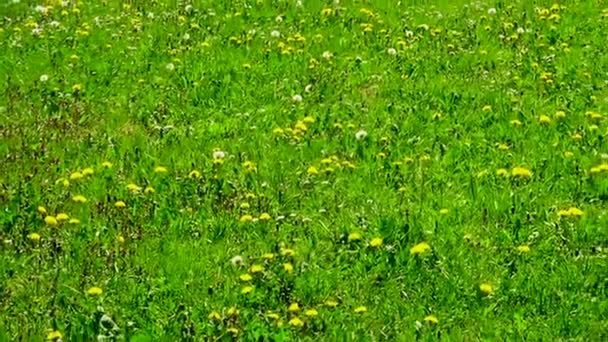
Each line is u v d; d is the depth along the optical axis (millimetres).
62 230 9781
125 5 19203
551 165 10906
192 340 7805
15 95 14461
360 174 10930
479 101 13273
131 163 11539
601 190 10266
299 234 9570
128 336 7852
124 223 9875
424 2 18547
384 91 13883
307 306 8305
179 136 12516
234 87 14250
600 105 12836
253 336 7797
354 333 7816
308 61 15305
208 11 18469
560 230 9398
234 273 8906
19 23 18688
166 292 8617
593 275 8539
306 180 10766
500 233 9383
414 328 7844
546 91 13562
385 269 8828
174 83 14703
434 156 11430
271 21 17766
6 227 9922
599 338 7715
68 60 16016
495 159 11188
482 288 8297
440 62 15000
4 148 12234
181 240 9562
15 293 8602
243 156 11656
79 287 8727
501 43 15906
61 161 11758
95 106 13898
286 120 12930
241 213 10086
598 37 15844
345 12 17969
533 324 7887
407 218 9633
